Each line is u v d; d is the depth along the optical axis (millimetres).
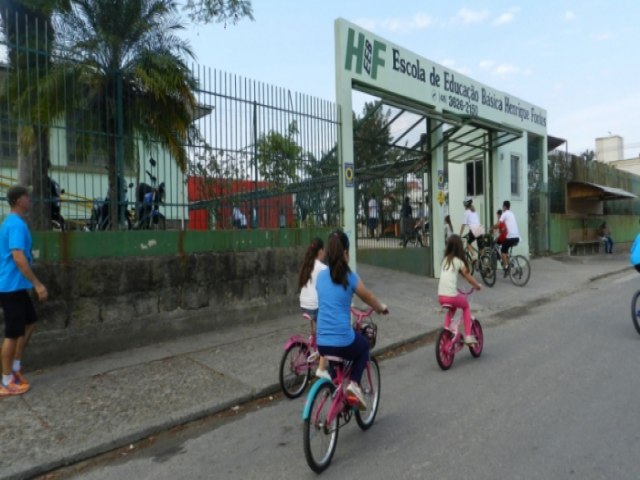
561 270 15469
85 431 4371
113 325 6438
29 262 5078
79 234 6125
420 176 12859
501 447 3945
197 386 5430
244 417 4914
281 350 6691
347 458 3898
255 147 8281
